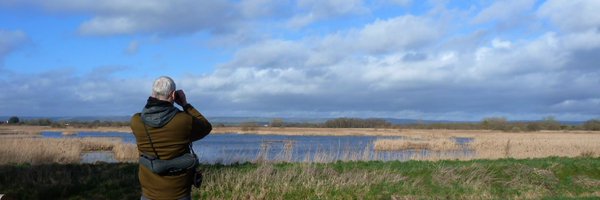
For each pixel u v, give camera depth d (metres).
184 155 5.39
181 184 5.39
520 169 17.41
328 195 14.30
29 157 19.14
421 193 15.13
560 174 17.62
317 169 16.30
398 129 112.81
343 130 104.81
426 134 80.88
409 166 17.72
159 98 5.32
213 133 90.50
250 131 97.56
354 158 19.56
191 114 5.49
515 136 63.56
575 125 105.31
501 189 16.11
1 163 16.98
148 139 5.29
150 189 5.37
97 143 36.72
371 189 15.04
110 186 13.91
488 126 107.88
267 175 14.99
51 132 81.25
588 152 31.89
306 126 126.31
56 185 13.65
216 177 14.54
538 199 14.10
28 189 13.38
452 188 15.66
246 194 13.86
